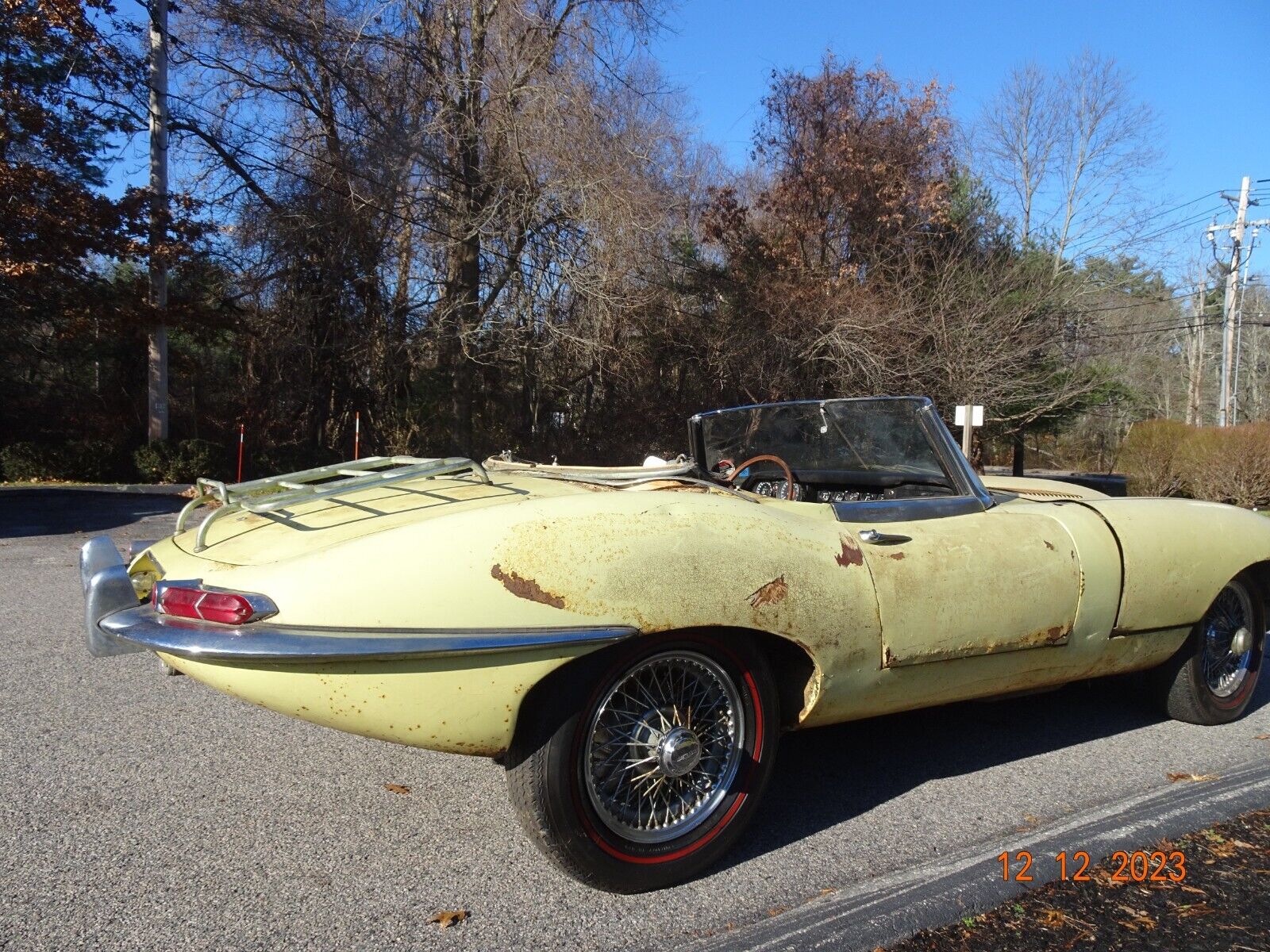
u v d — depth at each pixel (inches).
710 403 996.6
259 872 111.5
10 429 959.6
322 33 804.6
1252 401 2188.7
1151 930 100.1
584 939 98.4
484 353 868.6
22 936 96.7
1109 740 164.9
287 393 926.4
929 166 1143.0
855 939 97.3
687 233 1051.9
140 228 717.3
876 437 159.6
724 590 108.6
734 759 115.3
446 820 126.9
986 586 131.5
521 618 98.7
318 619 95.7
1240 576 171.6
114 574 114.7
